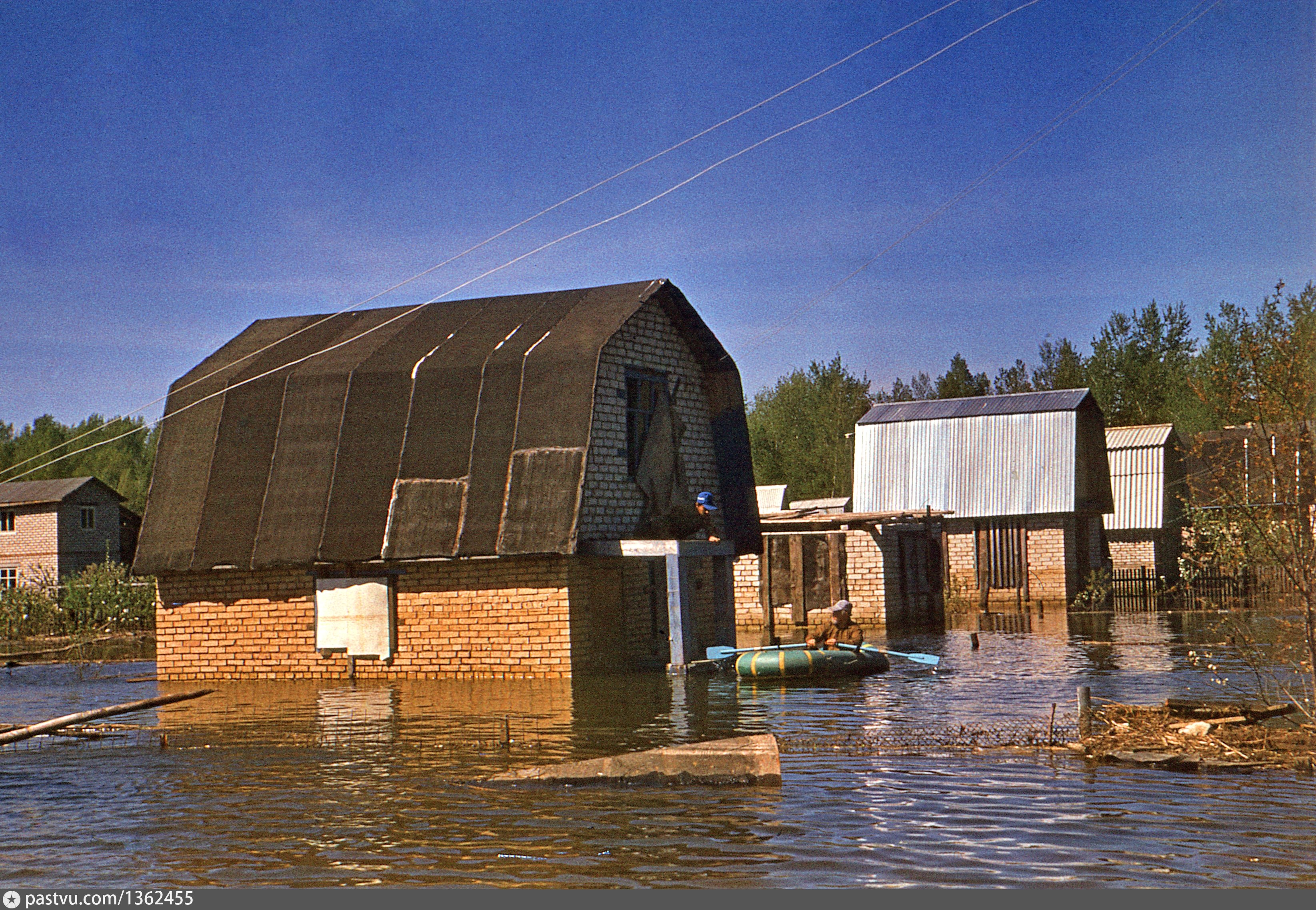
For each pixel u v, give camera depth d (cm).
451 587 2241
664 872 860
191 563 2377
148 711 1866
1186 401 7100
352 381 2402
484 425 2264
